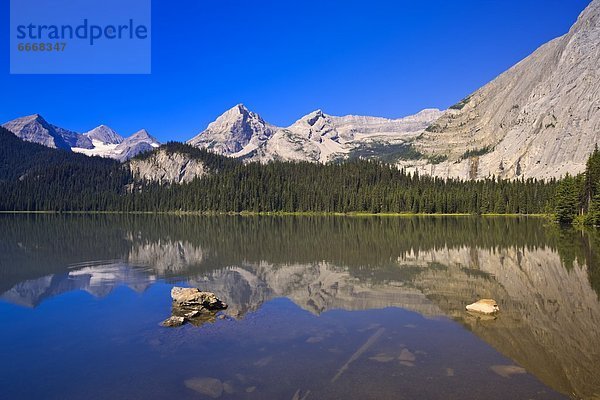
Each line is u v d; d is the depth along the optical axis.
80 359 16.08
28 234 73.88
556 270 34.75
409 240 62.19
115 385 13.78
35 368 15.29
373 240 62.72
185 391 13.22
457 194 165.00
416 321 20.64
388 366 14.84
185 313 22.41
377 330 19.19
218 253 48.00
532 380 13.61
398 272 35.00
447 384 13.29
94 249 51.47
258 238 67.31
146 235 72.75
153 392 13.23
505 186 167.12
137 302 25.12
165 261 41.75
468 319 20.92
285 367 14.88
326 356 15.90
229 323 20.62
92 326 20.34
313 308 23.44
